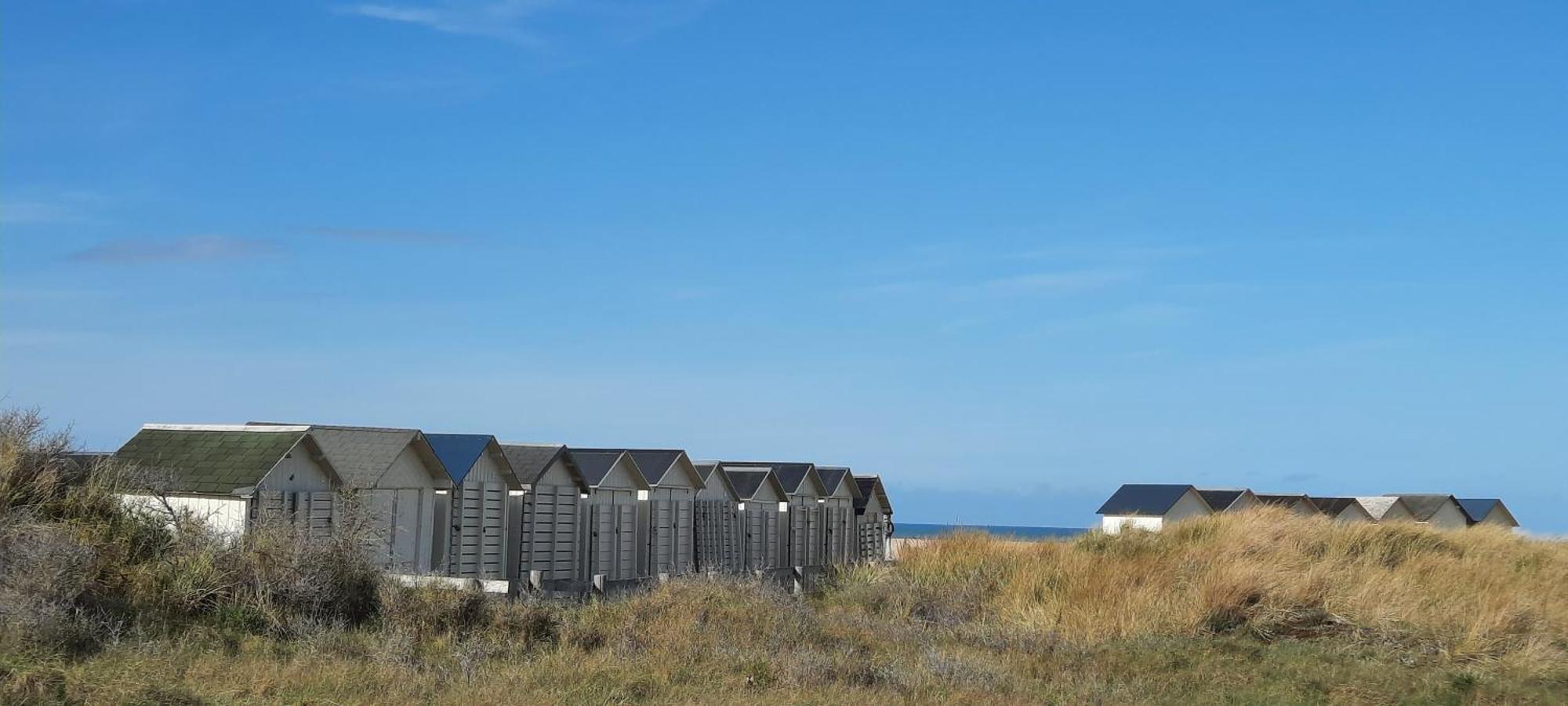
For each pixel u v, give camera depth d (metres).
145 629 13.28
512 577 27.02
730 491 34.97
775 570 26.12
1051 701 13.70
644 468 32.03
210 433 22.66
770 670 14.14
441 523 25.36
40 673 10.63
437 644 14.56
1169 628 18.17
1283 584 19.12
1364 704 14.31
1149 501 42.94
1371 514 47.44
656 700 12.28
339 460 23.14
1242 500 44.78
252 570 15.17
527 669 13.19
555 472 28.55
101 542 15.00
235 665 12.17
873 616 20.59
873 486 43.34
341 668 12.33
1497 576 21.38
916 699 13.17
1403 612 18.23
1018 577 21.66
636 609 17.84
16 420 16.31
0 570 13.47
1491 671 16.11
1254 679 15.30
